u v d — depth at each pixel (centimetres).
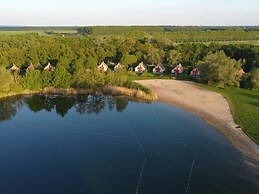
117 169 5350
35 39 18850
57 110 8569
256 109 8481
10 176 5162
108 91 10175
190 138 6656
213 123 7519
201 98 9606
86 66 12438
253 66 12500
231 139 6556
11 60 12862
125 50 15575
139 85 10212
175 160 5659
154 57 14375
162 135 6825
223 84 10888
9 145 6319
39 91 10144
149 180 4994
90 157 5800
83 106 8906
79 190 4747
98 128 7244
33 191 4747
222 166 5441
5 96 9619
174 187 4794
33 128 7256
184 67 13812
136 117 8000
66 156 5841
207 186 4825
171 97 9744
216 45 15675
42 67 12794
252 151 5984
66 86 10119
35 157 5809
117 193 4647
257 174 5191
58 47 14162
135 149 6128
